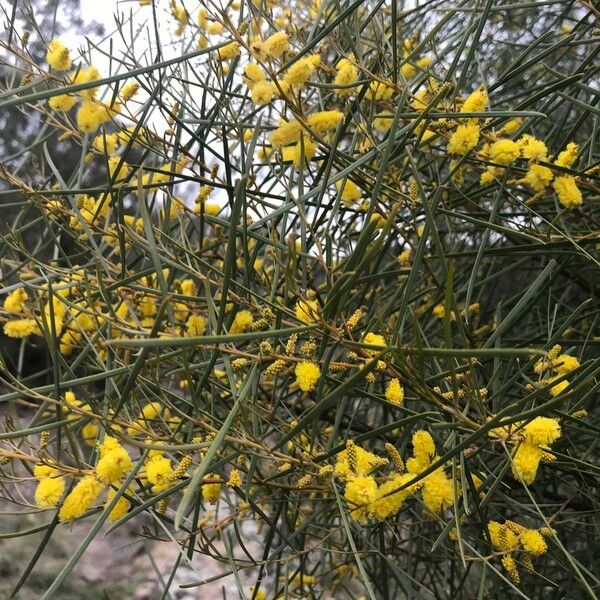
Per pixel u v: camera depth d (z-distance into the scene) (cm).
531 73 51
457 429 23
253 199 34
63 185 34
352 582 69
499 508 41
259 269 40
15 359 109
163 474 24
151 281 41
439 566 52
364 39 37
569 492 53
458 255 32
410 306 34
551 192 33
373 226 20
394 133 23
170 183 34
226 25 27
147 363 30
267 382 43
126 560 108
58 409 25
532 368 35
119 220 30
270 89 26
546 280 33
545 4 30
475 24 33
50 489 23
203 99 37
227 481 27
